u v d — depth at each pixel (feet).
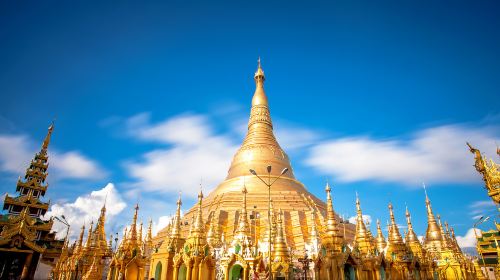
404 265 177.78
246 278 159.94
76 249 252.01
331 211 154.20
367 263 160.45
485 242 268.62
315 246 221.66
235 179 338.13
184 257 159.94
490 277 257.55
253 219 244.42
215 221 269.44
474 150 150.41
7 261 150.30
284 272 166.91
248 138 382.01
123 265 176.14
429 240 252.42
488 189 143.43
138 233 209.26
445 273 226.99
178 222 178.60
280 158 358.23
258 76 425.69
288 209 290.76
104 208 259.60
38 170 328.49
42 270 281.13
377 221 215.31
